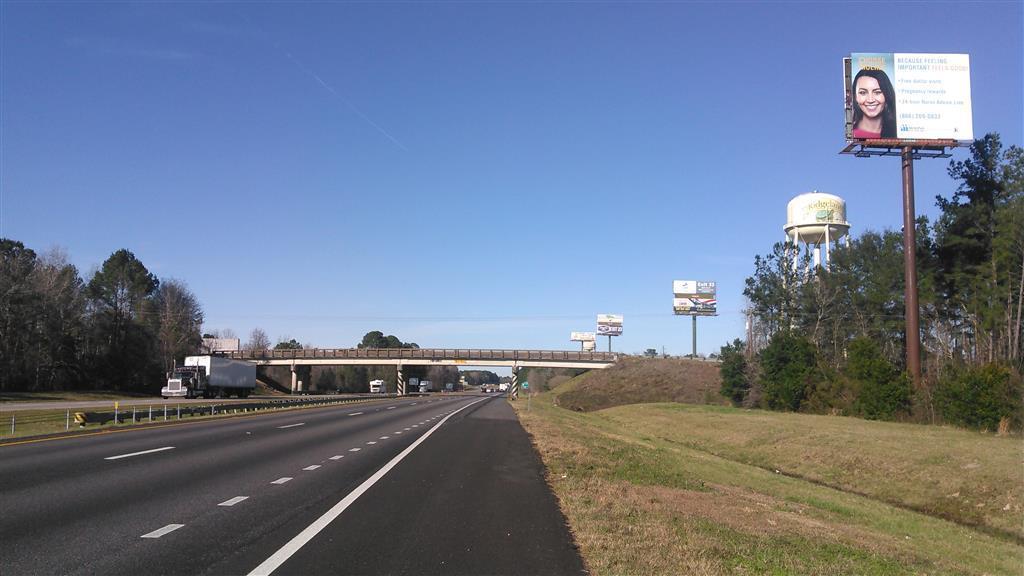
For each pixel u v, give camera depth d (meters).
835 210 63.41
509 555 7.76
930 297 47.97
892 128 42.50
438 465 16.20
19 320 70.00
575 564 7.41
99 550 7.61
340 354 107.75
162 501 10.66
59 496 10.83
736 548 8.53
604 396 82.56
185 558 7.34
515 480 13.82
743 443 33.25
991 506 18.56
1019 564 12.38
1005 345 44.84
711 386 73.50
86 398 67.12
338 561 7.38
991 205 46.91
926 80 42.94
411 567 7.21
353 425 30.95
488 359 103.12
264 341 156.00
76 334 79.12
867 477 23.62
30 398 63.06
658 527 9.32
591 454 19.45
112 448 18.09
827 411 45.28
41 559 7.22
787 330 53.69
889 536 13.27
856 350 43.59
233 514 9.78
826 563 8.37
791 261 63.22
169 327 98.69
